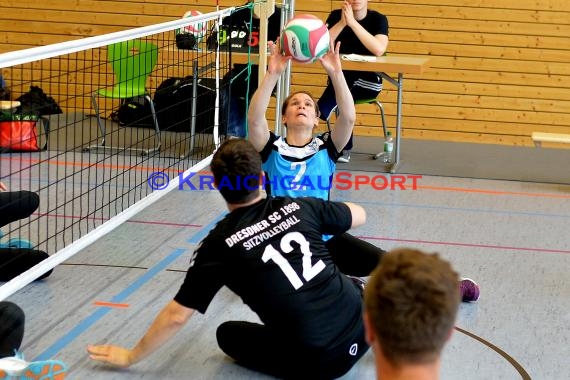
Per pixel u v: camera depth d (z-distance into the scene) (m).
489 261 4.79
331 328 2.90
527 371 3.32
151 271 4.37
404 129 9.09
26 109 7.48
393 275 1.49
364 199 6.21
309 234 2.96
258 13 6.12
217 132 6.46
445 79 8.95
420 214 5.82
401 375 1.48
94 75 9.42
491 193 6.57
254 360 3.17
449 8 8.79
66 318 3.67
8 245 4.13
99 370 3.16
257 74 7.69
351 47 7.25
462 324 3.80
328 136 3.83
